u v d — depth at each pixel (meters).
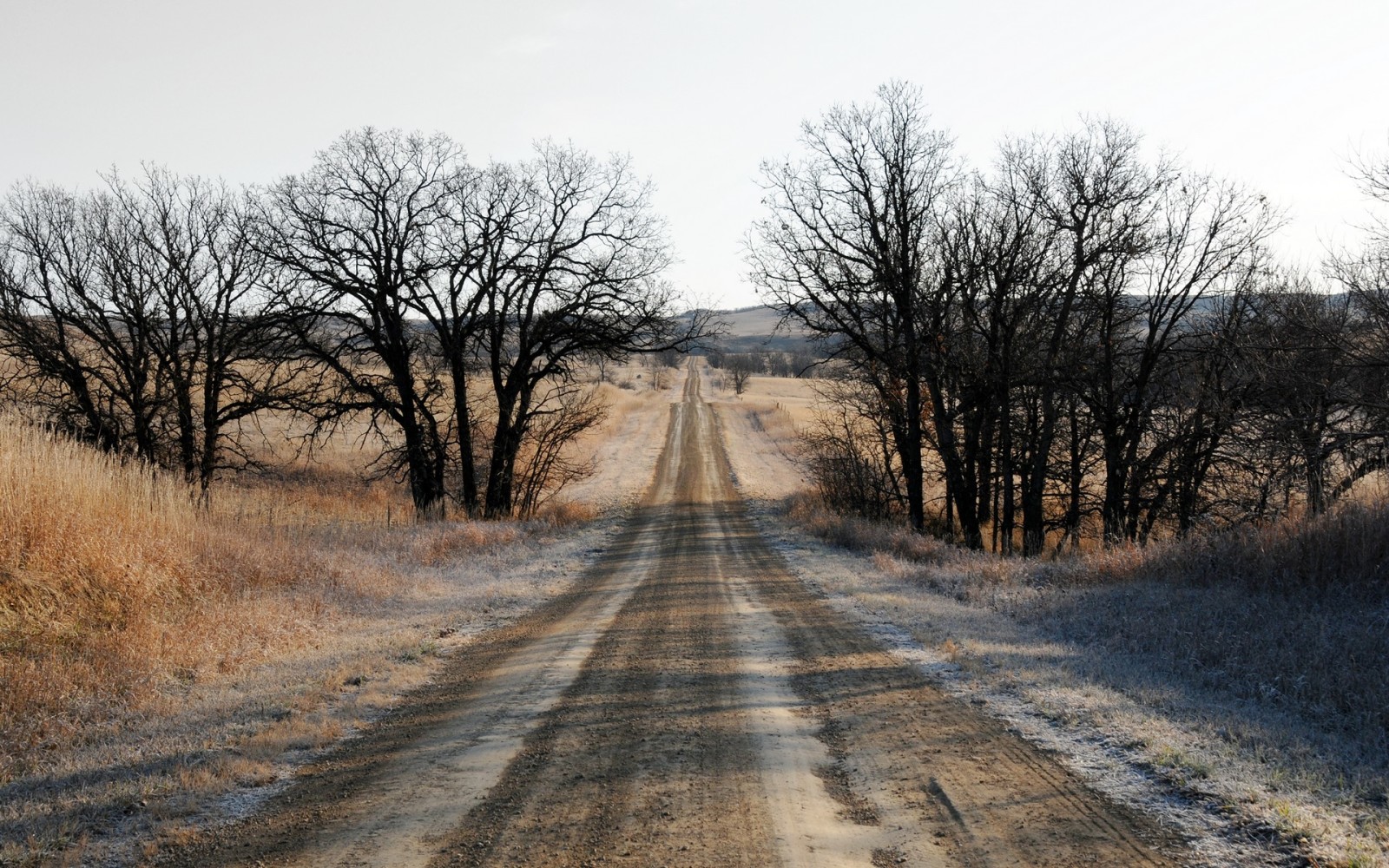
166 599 11.91
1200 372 25.55
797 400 115.81
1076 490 27.66
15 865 5.05
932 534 28.86
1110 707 7.77
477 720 8.06
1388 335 17.94
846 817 5.65
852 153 26.88
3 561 10.70
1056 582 15.93
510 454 32.56
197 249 27.92
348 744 7.46
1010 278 24.38
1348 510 13.09
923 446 32.38
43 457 12.78
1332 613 10.69
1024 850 5.06
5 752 7.08
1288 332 20.44
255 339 27.45
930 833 5.34
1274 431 20.17
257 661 10.36
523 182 30.33
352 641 11.84
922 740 7.23
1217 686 8.67
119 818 5.79
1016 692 8.58
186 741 7.38
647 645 11.51
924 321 26.75
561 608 15.12
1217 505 25.16
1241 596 12.16
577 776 6.46
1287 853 4.86
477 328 31.17
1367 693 7.62
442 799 6.04
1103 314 25.34
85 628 10.24
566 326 31.64
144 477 15.05
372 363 31.17
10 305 25.56
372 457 48.00
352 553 18.02
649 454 71.62
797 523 32.78
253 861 5.10
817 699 8.62
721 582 18.36
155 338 27.56
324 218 27.80
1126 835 5.21
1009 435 26.25
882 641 11.53
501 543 24.56
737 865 4.90
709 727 7.68
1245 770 6.09
